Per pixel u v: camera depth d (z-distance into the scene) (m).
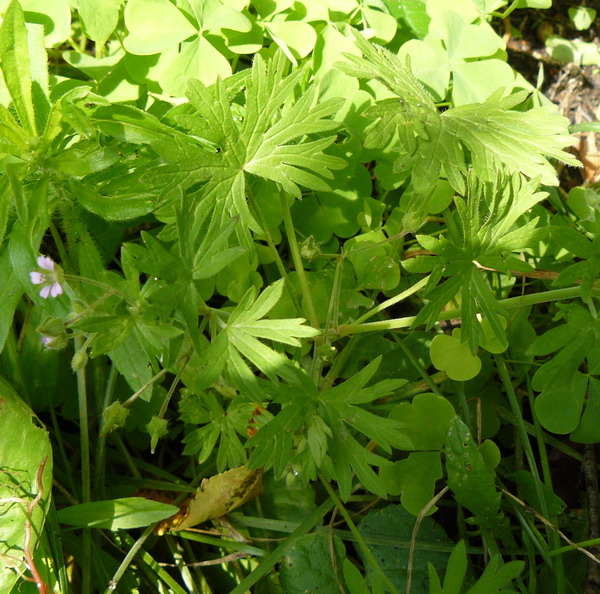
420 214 0.22
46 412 0.26
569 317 0.22
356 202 0.26
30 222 0.20
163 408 0.21
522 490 0.24
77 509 0.22
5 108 0.20
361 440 0.25
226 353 0.20
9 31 0.20
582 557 0.24
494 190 0.21
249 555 0.24
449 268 0.21
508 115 0.22
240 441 0.25
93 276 0.21
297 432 0.22
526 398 0.26
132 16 0.25
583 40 0.31
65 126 0.22
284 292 0.24
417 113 0.21
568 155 0.22
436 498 0.22
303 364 0.25
